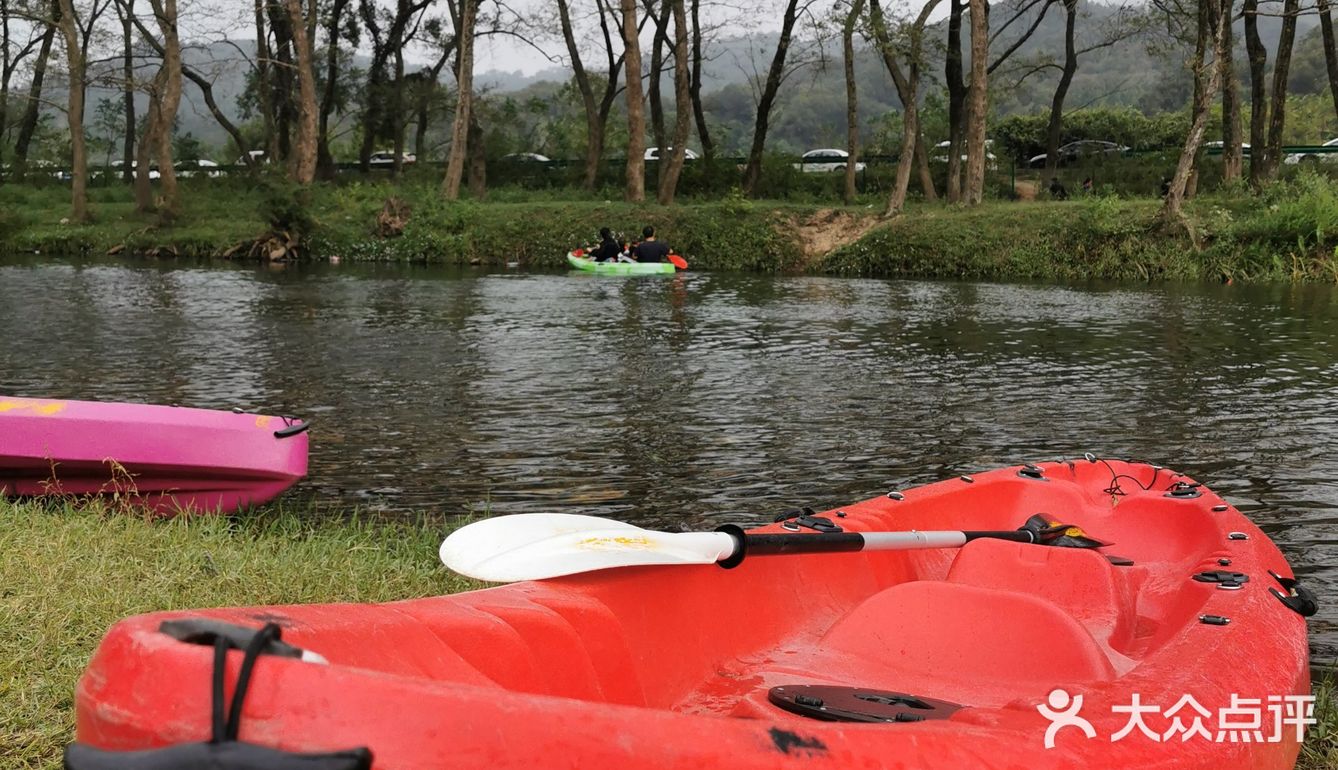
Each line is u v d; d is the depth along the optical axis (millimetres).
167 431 5984
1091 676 3062
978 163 33188
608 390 10484
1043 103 113500
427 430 8555
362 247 33969
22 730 3146
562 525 2959
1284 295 21828
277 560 4844
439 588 4695
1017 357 12953
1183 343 14281
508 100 52375
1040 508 5066
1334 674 4121
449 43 49469
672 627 3184
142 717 1507
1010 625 3227
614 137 53531
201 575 4543
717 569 3406
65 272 26891
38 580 4242
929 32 35812
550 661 2596
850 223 32469
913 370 11883
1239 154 34438
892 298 21172
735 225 32625
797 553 3393
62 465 5973
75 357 12344
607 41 45500
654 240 31578
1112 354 13242
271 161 47406
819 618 3771
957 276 28578
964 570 3877
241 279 25203
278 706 1500
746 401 9938
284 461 6102
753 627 3508
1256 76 34594
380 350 13188
